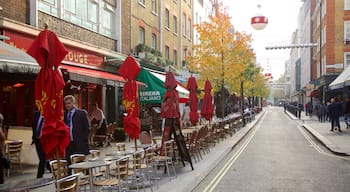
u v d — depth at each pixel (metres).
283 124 37.50
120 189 7.43
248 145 18.95
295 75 106.31
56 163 6.78
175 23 34.69
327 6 44.22
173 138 12.11
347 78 25.47
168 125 11.49
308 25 71.00
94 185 7.20
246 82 37.97
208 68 26.02
